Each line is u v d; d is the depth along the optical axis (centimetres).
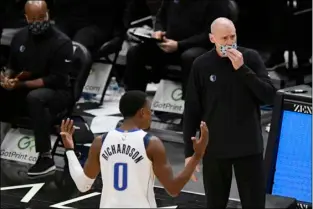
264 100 1995
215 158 2053
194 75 2055
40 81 2862
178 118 3253
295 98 2422
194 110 2069
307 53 3497
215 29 1988
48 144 2853
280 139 2459
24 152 3008
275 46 3559
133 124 1775
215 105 2030
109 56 3638
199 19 3009
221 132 2034
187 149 2083
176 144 3022
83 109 3388
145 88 3212
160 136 3073
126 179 1722
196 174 2742
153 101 3228
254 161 2052
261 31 3969
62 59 2866
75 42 3047
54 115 2870
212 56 2034
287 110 2441
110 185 1739
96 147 1781
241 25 3959
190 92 2064
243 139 2028
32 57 2889
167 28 3098
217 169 2075
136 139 1733
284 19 3466
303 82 3456
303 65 3575
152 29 3394
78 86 2953
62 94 2878
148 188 1741
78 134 2811
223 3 2964
